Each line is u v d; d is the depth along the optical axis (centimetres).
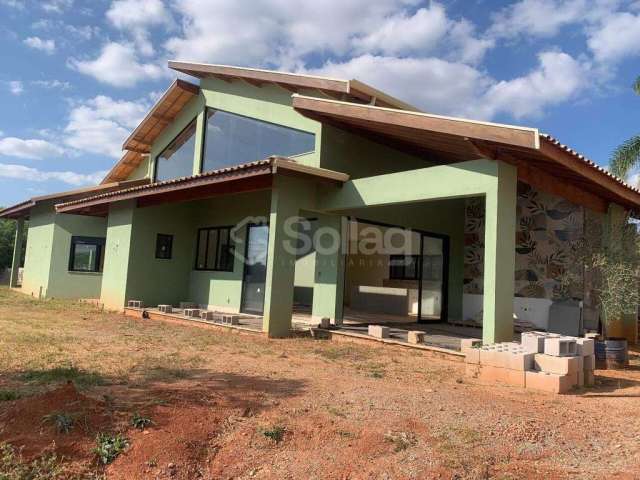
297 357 754
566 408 503
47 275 1708
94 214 1653
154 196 1349
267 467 354
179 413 428
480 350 634
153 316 1228
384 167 1154
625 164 1470
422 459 363
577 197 970
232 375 596
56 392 436
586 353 621
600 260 823
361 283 1563
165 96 1509
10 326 962
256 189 1041
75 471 331
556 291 1181
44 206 1839
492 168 755
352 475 341
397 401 501
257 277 1285
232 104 1347
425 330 1134
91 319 1165
